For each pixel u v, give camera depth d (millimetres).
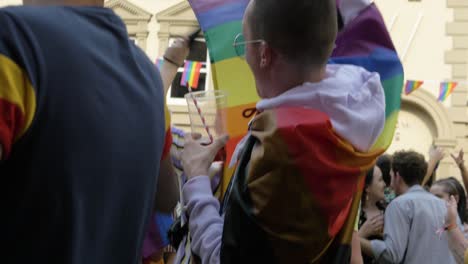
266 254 1330
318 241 1330
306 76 1432
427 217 3156
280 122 1332
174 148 2078
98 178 1031
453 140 10047
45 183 958
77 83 1001
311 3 1401
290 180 1300
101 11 1147
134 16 10820
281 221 1315
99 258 1083
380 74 1699
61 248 981
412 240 3150
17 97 915
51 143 963
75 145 985
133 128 1104
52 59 978
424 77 10312
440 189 4109
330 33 1429
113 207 1090
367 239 3395
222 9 1905
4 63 914
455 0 10328
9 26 948
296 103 1387
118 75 1099
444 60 10297
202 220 1488
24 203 951
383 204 3721
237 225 1342
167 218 2064
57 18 1033
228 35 1872
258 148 1358
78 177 992
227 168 1751
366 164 1422
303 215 1311
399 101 1642
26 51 952
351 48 1748
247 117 1823
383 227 3391
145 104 1147
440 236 3145
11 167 947
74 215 989
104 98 1047
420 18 10359
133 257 1155
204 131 1656
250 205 1335
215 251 1419
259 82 1503
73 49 1016
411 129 10328
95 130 1019
